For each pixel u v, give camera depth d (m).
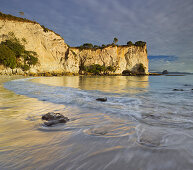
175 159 1.79
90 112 4.48
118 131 2.83
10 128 2.95
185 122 3.54
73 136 2.56
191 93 10.27
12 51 44.62
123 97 7.98
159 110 4.91
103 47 94.56
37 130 2.87
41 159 1.76
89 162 1.70
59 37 68.75
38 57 57.09
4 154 1.87
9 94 7.86
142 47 101.12
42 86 13.29
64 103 5.83
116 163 1.68
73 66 74.19
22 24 52.84
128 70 97.62
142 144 2.22
